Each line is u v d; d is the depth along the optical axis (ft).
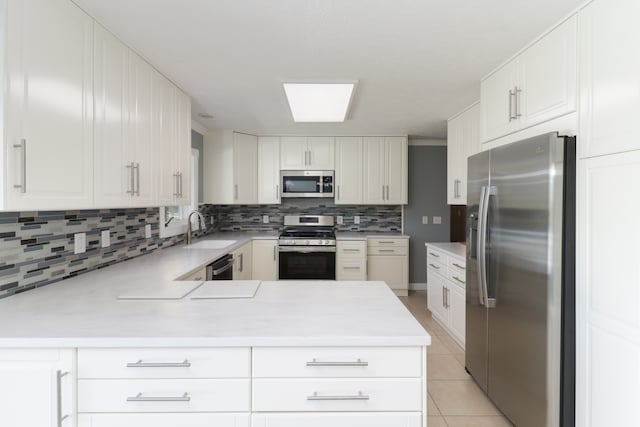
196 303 5.09
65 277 6.47
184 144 9.50
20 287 5.48
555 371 5.51
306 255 14.84
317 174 15.85
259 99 10.21
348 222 17.21
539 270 5.75
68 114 4.91
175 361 3.90
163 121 8.19
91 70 5.48
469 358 8.65
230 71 8.02
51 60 4.59
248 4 5.35
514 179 6.43
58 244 6.27
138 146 6.97
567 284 5.49
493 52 7.09
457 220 17.04
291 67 7.79
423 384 4.01
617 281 4.73
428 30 6.19
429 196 17.11
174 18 5.68
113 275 6.86
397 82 8.79
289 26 6.03
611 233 4.83
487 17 5.78
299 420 3.97
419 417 4.00
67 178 4.88
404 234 17.03
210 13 5.57
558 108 5.94
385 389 4.00
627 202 4.59
